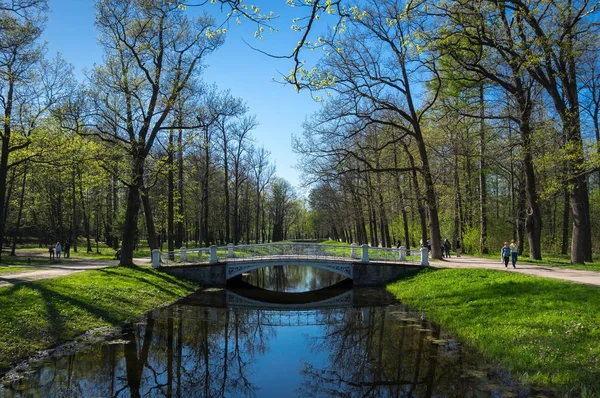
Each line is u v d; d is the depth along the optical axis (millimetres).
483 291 15781
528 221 24984
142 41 22047
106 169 22047
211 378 9688
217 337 13633
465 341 11828
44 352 10867
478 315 13500
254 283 31656
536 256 24469
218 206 52469
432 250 26594
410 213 42188
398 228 44781
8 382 8773
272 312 18344
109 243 49812
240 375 9992
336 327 15086
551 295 13023
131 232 23297
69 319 13180
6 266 23391
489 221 37156
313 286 29500
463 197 34438
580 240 21047
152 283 20938
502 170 33906
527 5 17438
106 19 21141
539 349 9617
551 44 16812
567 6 17750
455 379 8906
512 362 9438
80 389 8523
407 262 24828
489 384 8500
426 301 17375
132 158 23516
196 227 58781
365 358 10719
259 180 53219
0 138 22688
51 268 22453
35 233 52906
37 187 41500
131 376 9492
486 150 28359
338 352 11914
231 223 60625
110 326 13938
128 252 23281
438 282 19656
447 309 15234
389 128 30453
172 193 29953
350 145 31156
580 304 11648
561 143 20891
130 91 21859
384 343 11961
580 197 20953
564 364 8703
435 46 18375
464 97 27172
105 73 21609
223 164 40688
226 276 25516
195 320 15891
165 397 8422
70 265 25266
